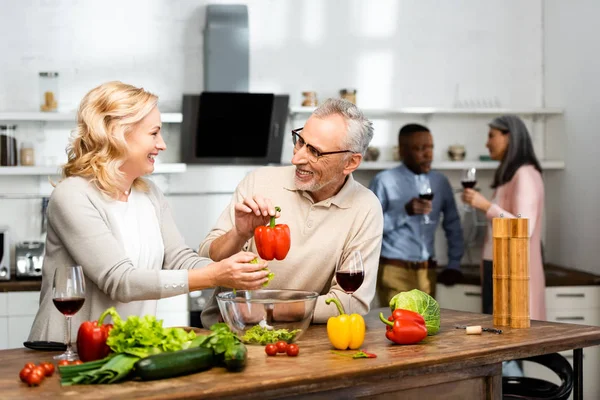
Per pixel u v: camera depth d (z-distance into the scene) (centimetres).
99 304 266
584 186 573
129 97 269
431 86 609
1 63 545
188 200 570
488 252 512
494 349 245
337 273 257
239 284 253
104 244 256
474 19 614
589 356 534
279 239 263
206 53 552
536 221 499
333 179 289
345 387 220
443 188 553
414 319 253
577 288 532
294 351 233
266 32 582
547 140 618
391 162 577
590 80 565
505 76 620
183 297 507
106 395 189
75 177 267
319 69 590
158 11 564
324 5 589
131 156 271
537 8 622
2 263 509
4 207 548
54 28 552
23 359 233
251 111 544
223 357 214
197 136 548
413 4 604
